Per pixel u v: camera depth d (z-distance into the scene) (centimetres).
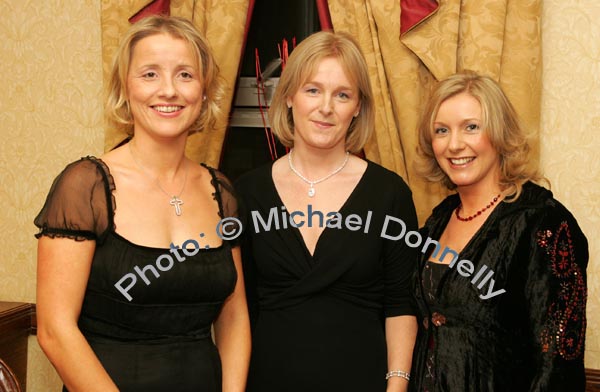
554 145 240
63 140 277
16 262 286
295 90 192
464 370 166
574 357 156
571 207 241
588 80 236
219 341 187
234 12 247
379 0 237
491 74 229
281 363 185
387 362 191
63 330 150
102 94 271
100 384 151
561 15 237
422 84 242
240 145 278
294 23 267
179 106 165
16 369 275
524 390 163
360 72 190
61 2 272
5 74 279
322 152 197
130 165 168
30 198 282
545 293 157
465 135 174
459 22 234
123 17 248
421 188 239
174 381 162
